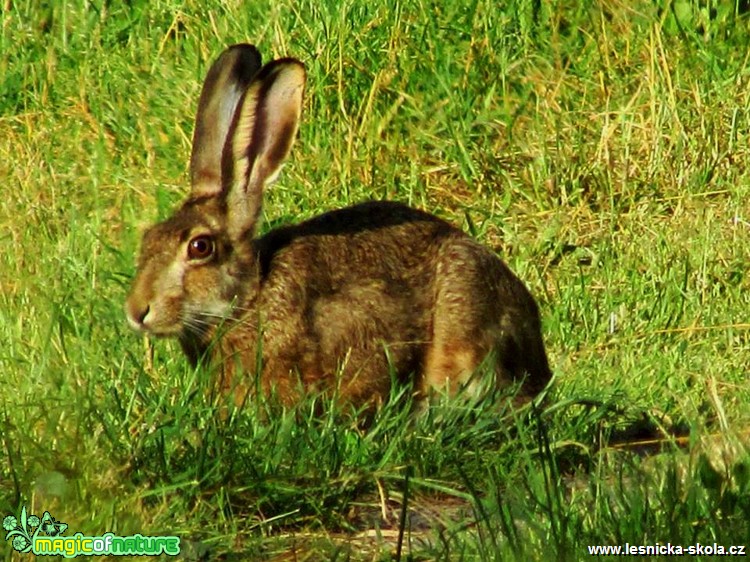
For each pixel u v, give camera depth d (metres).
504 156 15.02
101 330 11.09
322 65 15.05
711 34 16.12
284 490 8.91
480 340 10.98
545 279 13.44
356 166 14.38
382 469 9.38
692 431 9.42
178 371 10.66
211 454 9.06
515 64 15.61
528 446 9.83
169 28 15.95
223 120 11.21
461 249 11.16
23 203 13.57
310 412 9.99
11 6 16.88
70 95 15.50
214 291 10.52
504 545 8.28
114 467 8.74
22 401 9.82
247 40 15.41
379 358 10.80
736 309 12.86
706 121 15.11
